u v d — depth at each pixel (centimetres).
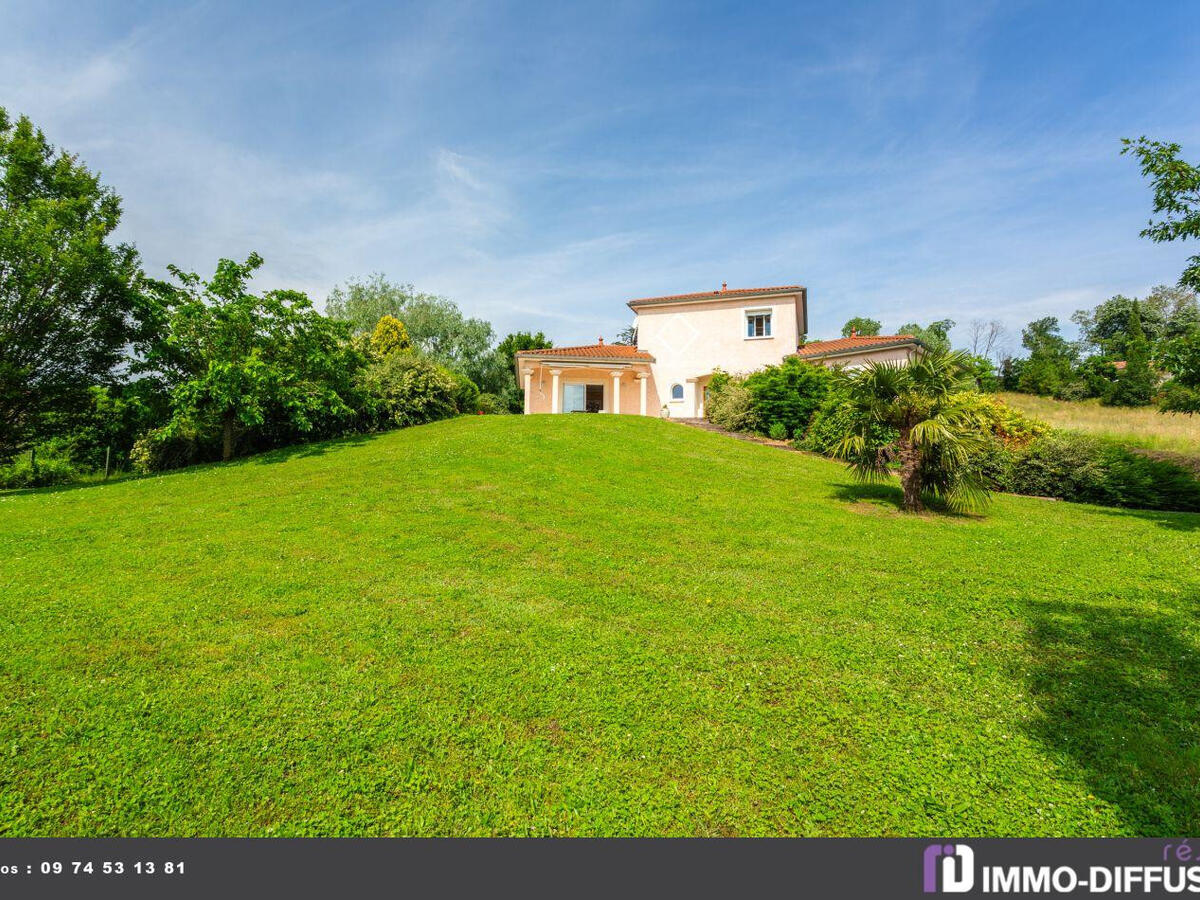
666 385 2847
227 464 1494
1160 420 2552
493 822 293
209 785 312
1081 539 854
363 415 1956
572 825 292
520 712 379
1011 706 398
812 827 292
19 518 920
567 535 811
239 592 581
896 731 368
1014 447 1393
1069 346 5647
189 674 423
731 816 298
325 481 1131
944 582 648
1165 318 5069
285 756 335
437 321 4353
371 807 301
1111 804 307
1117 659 468
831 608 565
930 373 991
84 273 1476
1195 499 1148
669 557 725
